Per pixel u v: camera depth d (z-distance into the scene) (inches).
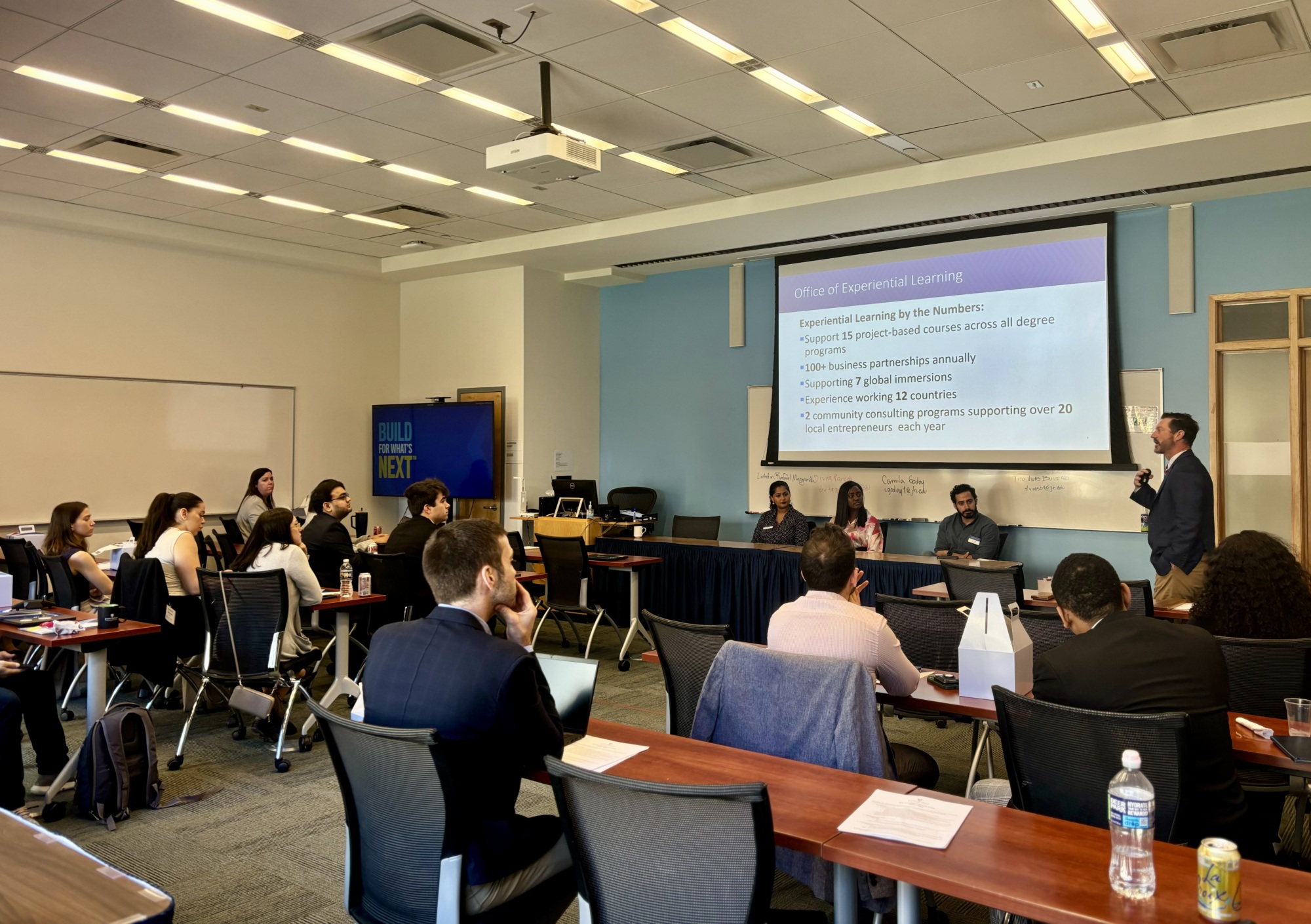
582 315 370.6
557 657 88.5
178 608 174.2
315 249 341.4
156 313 310.3
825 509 316.8
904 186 242.5
